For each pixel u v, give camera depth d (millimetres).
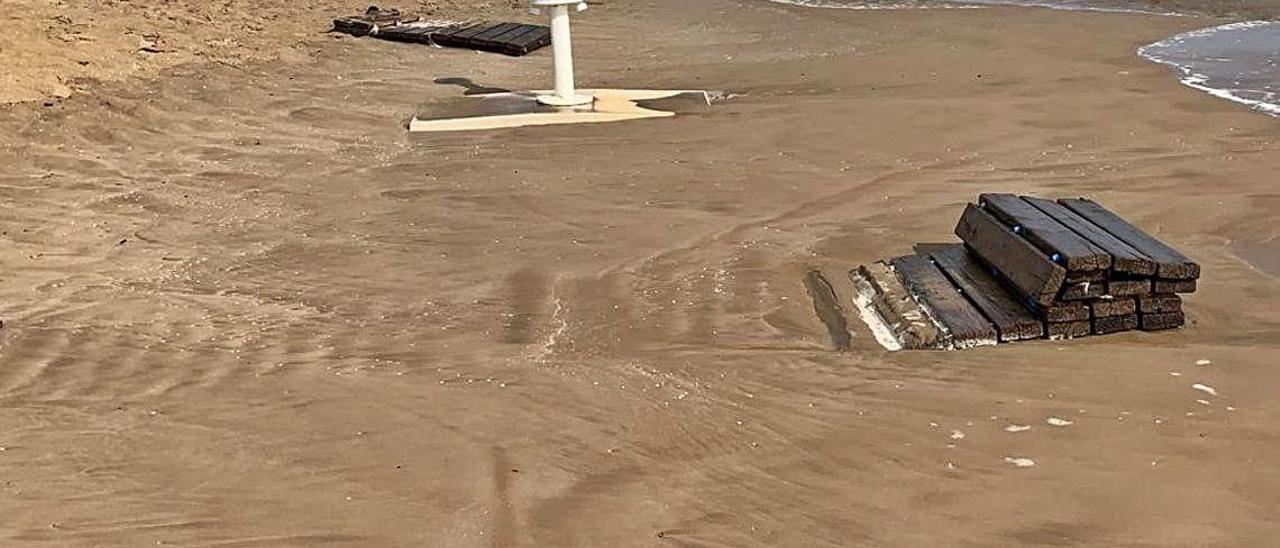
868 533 4340
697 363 6109
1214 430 5074
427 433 5324
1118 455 4875
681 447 5141
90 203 9492
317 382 5969
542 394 5754
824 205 9250
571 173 10359
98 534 4438
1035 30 17094
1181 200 9094
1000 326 6352
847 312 6934
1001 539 4258
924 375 5859
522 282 7598
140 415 5582
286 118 12492
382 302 7301
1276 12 18031
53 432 5391
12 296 7332
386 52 16266
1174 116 11727
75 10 15609
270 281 7723
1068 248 6371
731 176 10125
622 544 4309
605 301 7172
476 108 12766
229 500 4715
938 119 11875
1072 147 10773
